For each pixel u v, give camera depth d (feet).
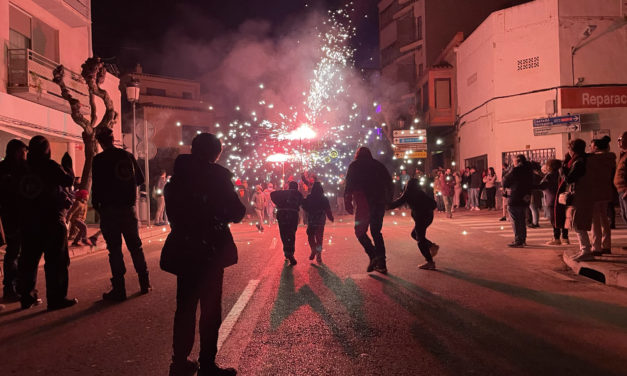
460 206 92.43
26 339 15.58
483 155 85.46
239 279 24.79
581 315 17.07
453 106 104.58
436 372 12.21
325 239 42.98
